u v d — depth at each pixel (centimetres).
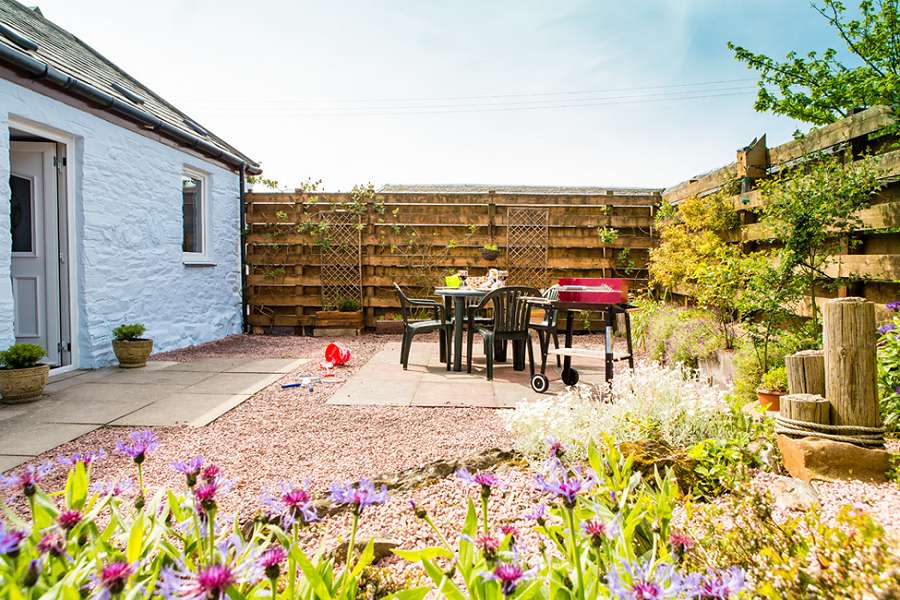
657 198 803
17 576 93
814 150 410
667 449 235
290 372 528
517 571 87
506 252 818
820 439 220
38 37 559
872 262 338
